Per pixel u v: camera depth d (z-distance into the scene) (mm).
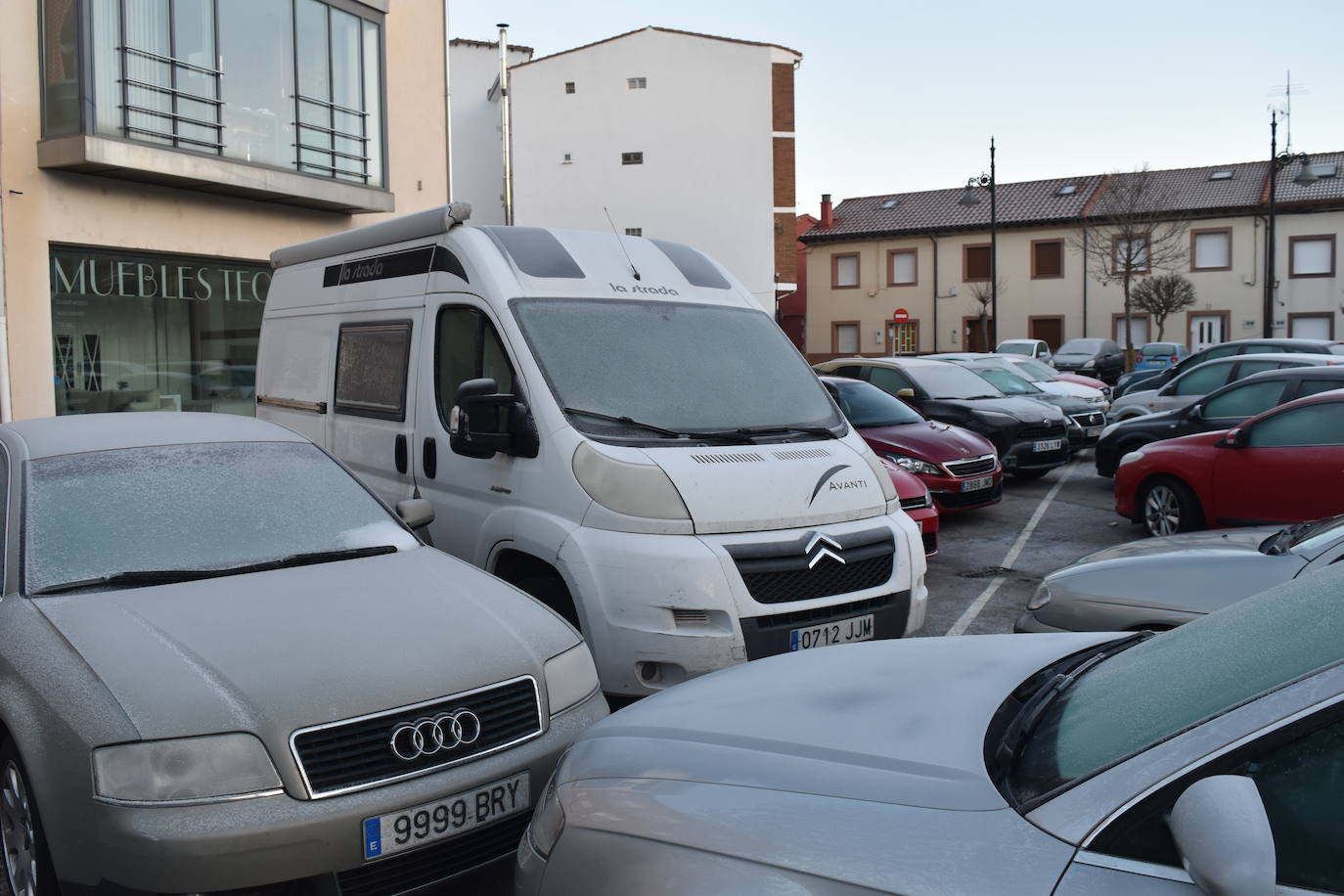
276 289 7957
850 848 1854
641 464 4633
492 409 4977
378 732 2988
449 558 4188
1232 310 41906
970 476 10422
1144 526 10109
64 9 12734
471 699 3182
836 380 11758
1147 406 15617
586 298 5492
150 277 14383
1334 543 4371
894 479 8195
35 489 3947
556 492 4781
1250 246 41500
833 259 49094
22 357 12648
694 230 44562
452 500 5520
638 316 5535
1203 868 1529
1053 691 2375
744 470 4750
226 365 15531
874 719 2338
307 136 15836
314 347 7160
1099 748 1957
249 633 3244
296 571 3803
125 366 14055
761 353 5730
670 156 44406
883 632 4824
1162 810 1695
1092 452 17938
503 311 5246
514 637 3473
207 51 14273
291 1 15516
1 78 12414
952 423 13328
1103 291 43844
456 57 44844
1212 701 1897
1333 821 1615
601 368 5156
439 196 18719
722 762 2211
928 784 1994
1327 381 10070
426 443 5750
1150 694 2080
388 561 4008
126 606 3400
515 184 44469
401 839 2922
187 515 4008
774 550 4543
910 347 47500
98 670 3010
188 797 2736
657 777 2217
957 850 1786
